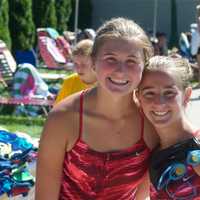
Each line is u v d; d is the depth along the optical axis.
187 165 2.90
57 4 26.80
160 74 2.90
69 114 2.87
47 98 10.40
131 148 2.92
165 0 34.69
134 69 2.75
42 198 2.94
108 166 2.88
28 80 10.45
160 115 2.91
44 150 2.91
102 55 2.75
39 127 9.61
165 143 2.98
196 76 14.70
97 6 35.34
